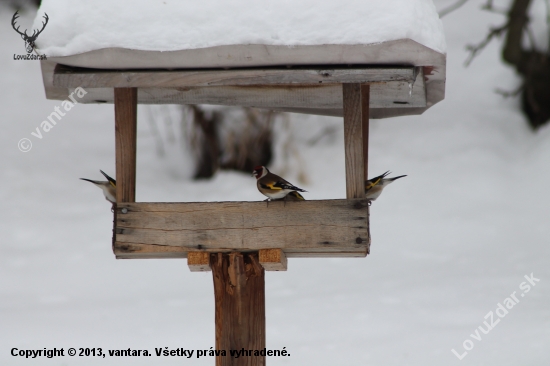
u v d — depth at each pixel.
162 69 6.77
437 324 10.99
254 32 6.31
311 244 6.82
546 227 15.55
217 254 7.05
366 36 6.24
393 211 16.69
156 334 11.07
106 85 6.85
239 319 7.06
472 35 22.67
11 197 17.42
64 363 9.76
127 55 6.48
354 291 12.94
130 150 7.23
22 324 11.57
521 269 13.54
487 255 14.45
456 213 16.42
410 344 10.22
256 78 6.72
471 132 19.33
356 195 6.89
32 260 14.96
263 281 7.13
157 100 8.46
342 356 9.89
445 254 14.73
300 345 10.42
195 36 6.38
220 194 17.19
